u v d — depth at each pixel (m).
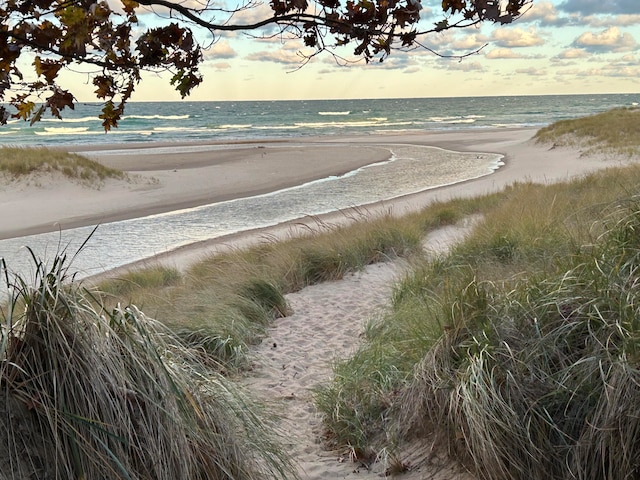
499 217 9.58
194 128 79.25
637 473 2.54
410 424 3.50
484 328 3.29
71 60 1.66
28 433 2.02
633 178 10.52
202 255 12.34
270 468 2.81
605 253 3.66
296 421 4.07
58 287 2.18
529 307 3.40
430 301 4.75
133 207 20.09
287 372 5.02
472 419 2.80
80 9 1.50
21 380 2.08
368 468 3.38
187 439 2.38
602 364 2.82
